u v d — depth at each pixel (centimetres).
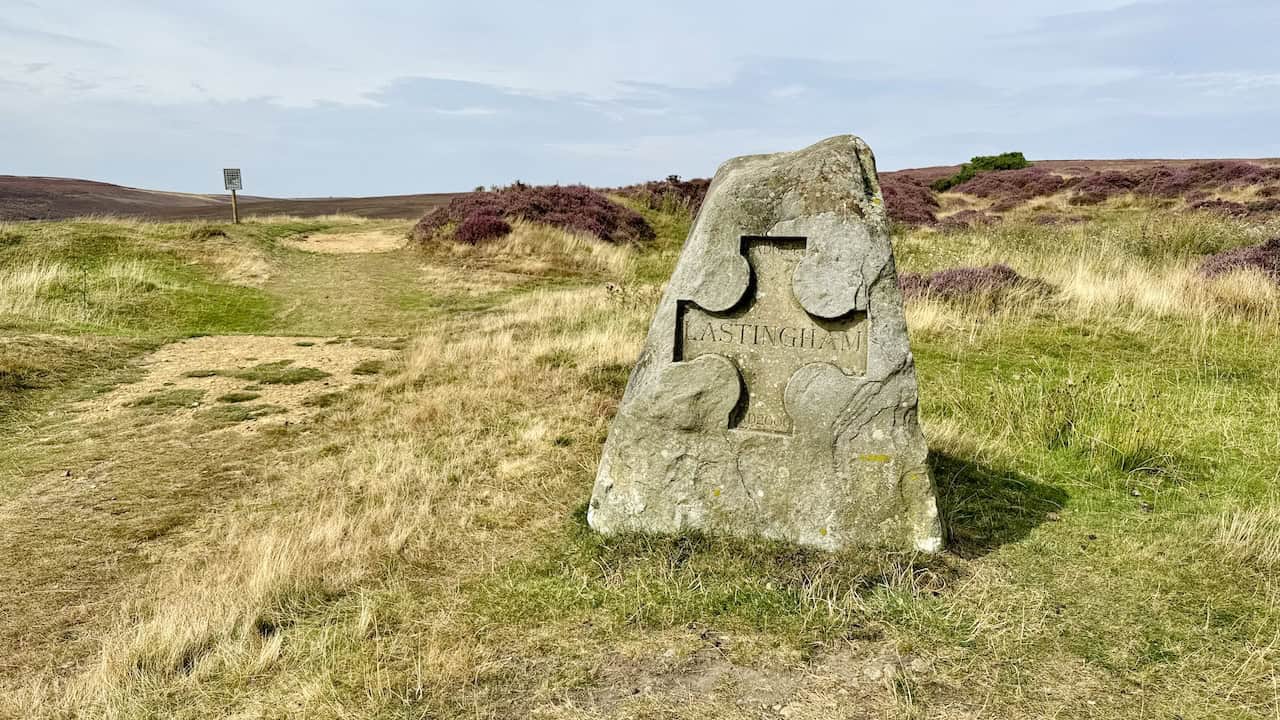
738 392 410
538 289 1502
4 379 845
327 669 324
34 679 338
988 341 862
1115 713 284
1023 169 3469
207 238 1728
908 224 2067
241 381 871
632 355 852
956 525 438
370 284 1532
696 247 417
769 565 386
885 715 288
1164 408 621
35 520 513
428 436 641
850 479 397
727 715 291
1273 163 3178
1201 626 334
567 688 309
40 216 3438
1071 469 523
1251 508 453
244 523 496
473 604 375
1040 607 352
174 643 343
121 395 830
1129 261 1212
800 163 415
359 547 438
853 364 401
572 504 491
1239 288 945
